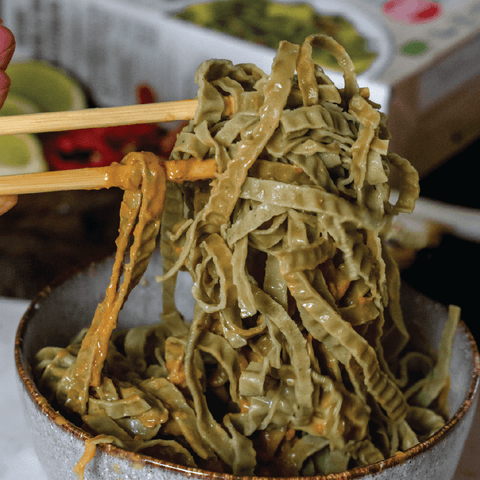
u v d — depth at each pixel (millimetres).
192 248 492
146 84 916
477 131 910
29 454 540
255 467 500
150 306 572
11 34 523
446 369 528
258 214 480
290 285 481
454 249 628
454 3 905
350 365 493
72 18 897
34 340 515
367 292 499
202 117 484
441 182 812
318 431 493
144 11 854
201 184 501
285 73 476
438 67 782
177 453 491
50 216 798
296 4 939
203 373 514
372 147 478
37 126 486
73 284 536
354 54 811
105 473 457
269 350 500
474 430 554
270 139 479
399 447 514
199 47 847
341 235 480
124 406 490
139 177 480
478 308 615
